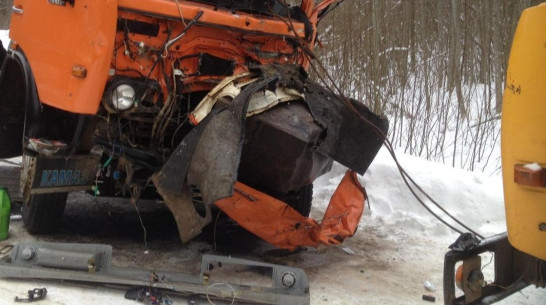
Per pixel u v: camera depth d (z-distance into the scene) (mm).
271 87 4215
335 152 4656
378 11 9398
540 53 2752
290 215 4422
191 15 4457
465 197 6277
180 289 4031
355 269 5039
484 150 8016
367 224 6281
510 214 2943
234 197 4254
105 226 5617
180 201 4180
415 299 4488
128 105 4266
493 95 9922
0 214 4914
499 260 3402
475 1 10453
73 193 6562
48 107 4723
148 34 4383
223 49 4777
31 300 3904
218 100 4211
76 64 4273
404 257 5422
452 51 9578
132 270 4168
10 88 5340
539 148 2773
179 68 4555
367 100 9008
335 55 9453
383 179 6633
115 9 4125
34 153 4629
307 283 4074
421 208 6336
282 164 4281
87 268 4121
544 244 2801
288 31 5086
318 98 4605
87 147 4566
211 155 3938
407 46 9844
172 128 4602
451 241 5910
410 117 8711
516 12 9750
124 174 4688
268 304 4000
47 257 4168
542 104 2750
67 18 4383
